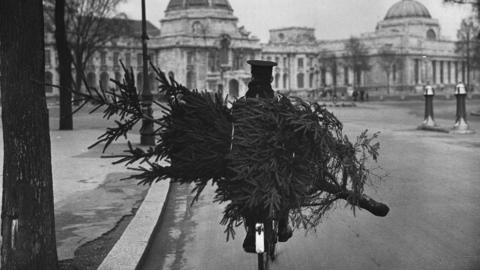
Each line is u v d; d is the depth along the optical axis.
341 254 7.96
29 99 6.33
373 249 8.14
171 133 6.05
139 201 11.90
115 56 122.19
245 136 5.69
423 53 163.75
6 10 6.23
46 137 6.52
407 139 24.91
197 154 5.84
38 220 6.43
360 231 9.18
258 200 5.63
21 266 6.36
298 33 173.62
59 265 7.23
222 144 5.80
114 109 6.04
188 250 8.48
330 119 6.03
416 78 163.12
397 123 36.03
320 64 163.50
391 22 176.88
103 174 15.88
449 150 20.48
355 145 6.52
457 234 8.78
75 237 8.88
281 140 5.69
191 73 134.88
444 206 10.83
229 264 7.73
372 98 103.06
